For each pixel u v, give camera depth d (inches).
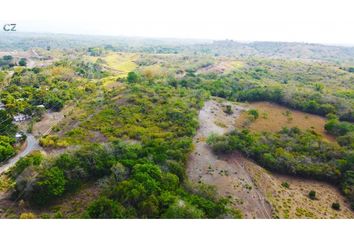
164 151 1881.2
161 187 1395.2
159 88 3511.3
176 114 2630.4
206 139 2292.1
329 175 1859.0
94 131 2370.8
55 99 3255.4
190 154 2038.6
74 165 1562.5
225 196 1603.1
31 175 1466.5
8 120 2486.5
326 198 1722.4
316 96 3314.5
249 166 1936.5
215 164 1936.5
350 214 1604.3
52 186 1406.3
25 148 2245.3
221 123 2741.1
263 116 3004.4
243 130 2407.7
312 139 2282.2
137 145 1894.7
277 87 3641.7
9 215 1321.4
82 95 3656.5
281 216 1489.9
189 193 1489.9
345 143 2294.5
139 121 2522.1
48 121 2854.3
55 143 2220.7
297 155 2034.9
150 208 1210.6
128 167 1569.9
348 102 3159.5
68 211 1350.9
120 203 1259.8
